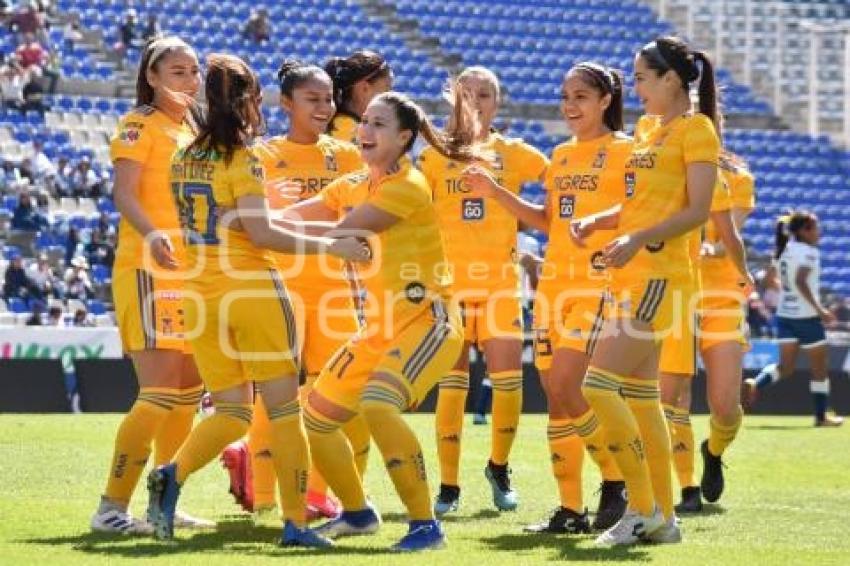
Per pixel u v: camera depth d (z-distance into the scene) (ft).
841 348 296.51
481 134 136.98
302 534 102.27
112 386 260.42
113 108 375.45
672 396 131.85
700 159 103.19
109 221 340.80
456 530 116.16
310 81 120.98
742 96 455.22
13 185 338.13
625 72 446.19
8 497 128.16
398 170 102.89
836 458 183.83
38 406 255.70
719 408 135.54
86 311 301.63
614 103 122.01
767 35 465.47
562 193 120.88
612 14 464.65
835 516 127.54
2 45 377.09
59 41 387.96
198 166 100.58
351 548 101.45
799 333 242.58
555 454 116.57
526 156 137.69
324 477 108.37
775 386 288.10
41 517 114.93
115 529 107.55
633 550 102.78
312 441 106.11
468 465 166.61
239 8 424.05
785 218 243.40
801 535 114.93
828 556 101.91
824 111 454.81
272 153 122.21
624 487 117.08
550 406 117.60
